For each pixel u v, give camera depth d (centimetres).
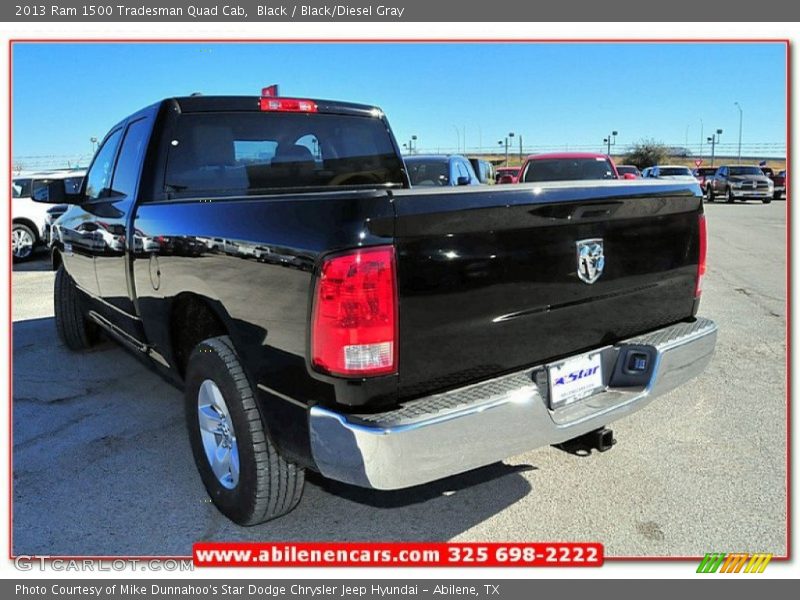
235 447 279
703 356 318
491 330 241
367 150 443
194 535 287
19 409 439
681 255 323
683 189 317
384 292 210
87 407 443
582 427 261
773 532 278
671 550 269
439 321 225
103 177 449
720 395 436
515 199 239
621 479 325
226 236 263
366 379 213
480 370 242
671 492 312
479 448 228
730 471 331
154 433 397
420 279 218
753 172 3036
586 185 265
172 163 356
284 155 398
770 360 510
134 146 388
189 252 291
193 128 362
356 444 212
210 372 276
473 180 1232
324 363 216
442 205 221
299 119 403
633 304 300
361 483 218
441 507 305
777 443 362
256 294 246
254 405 262
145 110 379
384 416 214
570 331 272
